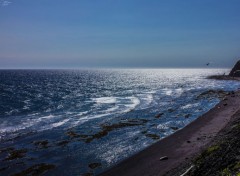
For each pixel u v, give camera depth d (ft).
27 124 116.88
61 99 204.44
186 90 266.98
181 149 76.28
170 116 131.64
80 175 64.44
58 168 68.95
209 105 161.38
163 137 94.38
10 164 71.82
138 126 111.86
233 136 60.08
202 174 43.60
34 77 599.98
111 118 129.08
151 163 68.13
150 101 186.29
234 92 213.05
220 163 43.62
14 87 312.71
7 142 90.99
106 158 75.46
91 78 581.94
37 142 90.79
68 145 87.92
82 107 163.94
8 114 139.85
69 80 495.00
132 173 63.21
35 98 209.46
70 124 117.08
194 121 115.14
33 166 70.08
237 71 472.03
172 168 61.00
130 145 86.69
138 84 381.19
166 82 422.00
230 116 116.16
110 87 327.06
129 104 174.09
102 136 97.71
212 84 343.87
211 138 81.15
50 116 135.13
